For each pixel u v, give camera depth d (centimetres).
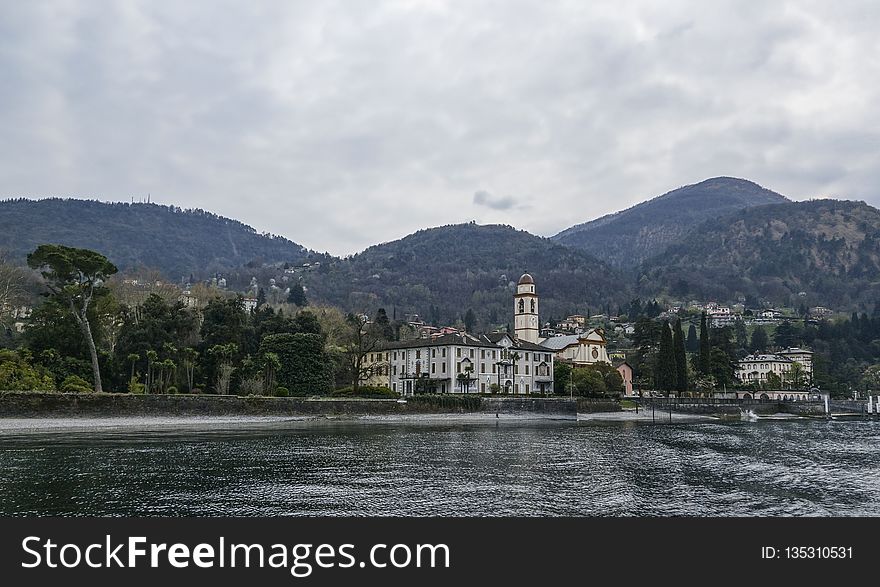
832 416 17012
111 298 10762
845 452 6700
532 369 15825
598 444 7100
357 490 4084
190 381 10731
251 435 7569
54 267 9156
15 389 8169
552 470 4975
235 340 12181
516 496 3950
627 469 5081
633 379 19362
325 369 12300
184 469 4772
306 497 3859
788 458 6031
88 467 4762
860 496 4106
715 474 4897
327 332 15525
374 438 7450
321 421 9988
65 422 7869
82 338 9950
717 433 9294
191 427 8594
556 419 12469
